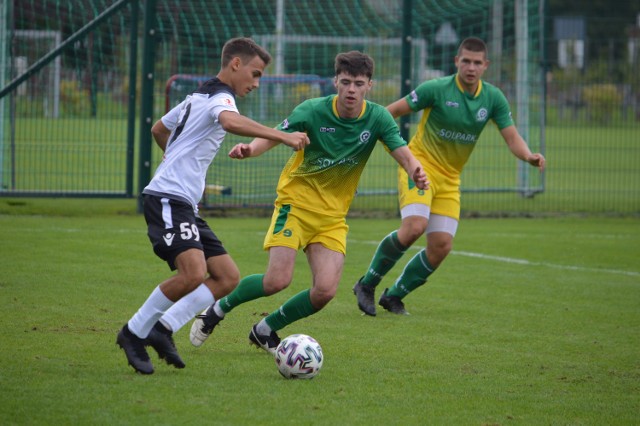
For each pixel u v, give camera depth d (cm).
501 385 1469
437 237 2091
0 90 3738
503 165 5797
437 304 2192
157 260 2627
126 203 4078
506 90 5106
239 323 1895
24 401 1274
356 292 2075
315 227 1658
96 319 1848
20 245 2797
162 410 1259
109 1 4328
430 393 1408
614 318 2053
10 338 1655
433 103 2155
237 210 3947
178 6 4669
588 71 6506
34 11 4647
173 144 1494
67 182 4500
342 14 5284
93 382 1387
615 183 5422
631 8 11806
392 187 4803
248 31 5125
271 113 4219
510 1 5391
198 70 4884
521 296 2303
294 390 1393
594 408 1353
